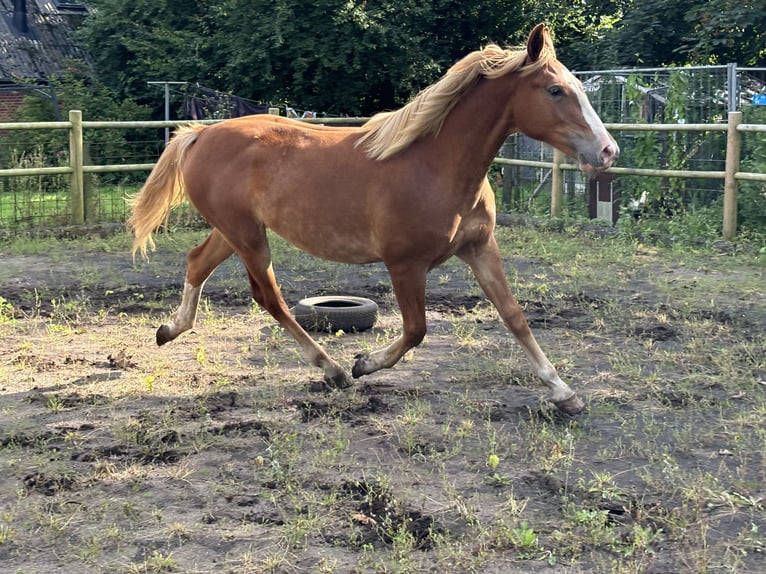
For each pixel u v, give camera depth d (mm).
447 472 4234
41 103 21531
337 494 3996
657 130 11039
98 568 3420
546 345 6434
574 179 12281
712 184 10930
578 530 3654
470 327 6973
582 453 4473
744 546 3518
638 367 5836
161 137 16359
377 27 19078
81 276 8922
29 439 4637
